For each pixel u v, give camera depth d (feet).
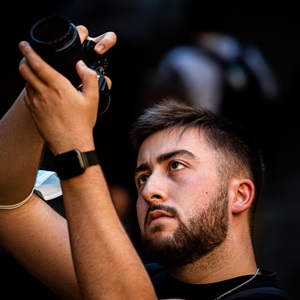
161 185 18.25
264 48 58.23
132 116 37.47
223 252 18.35
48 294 25.55
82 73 15.61
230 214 18.65
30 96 15.55
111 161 32.01
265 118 40.16
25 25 44.65
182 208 18.03
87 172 15.40
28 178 18.21
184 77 37.32
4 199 18.61
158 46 46.06
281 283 40.24
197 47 38.68
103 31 45.14
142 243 18.33
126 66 39.73
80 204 15.30
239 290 18.10
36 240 19.19
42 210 19.25
